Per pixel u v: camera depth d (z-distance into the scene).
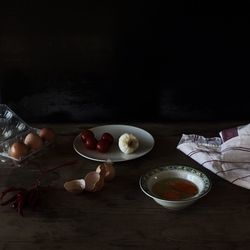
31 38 1.25
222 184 0.96
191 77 1.29
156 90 1.30
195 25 1.23
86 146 1.11
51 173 1.03
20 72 1.29
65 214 0.88
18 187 0.97
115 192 0.95
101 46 1.26
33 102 1.33
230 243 0.79
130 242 0.80
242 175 0.97
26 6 1.22
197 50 1.25
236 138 1.05
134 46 1.25
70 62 1.28
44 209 0.90
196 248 0.78
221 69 1.27
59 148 1.14
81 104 1.32
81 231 0.83
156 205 0.90
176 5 1.21
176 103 1.32
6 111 1.24
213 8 1.21
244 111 1.32
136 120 1.34
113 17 1.22
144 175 0.94
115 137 1.17
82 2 1.21
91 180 0.95
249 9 1.20
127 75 1.29
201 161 1.02
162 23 1.23
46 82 1.30
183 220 0.85
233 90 1.30
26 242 0.81
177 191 0.91
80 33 1.24
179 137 1.18
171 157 1.08
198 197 0.85
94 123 1.34
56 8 1.22
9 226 0.85
